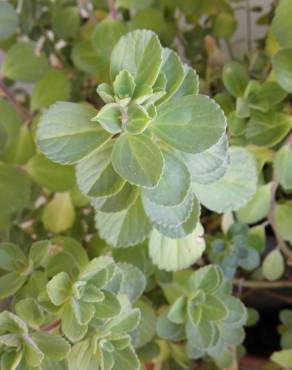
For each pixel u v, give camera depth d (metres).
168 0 0.35
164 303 0.31
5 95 0.33
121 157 0.19
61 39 0.36
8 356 0.20
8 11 0.29
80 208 0.34
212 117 0.19
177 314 0.26
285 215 0.29
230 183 0.23
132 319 0.22
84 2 0.34
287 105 0.30
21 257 0.23
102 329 0.21
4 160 0.30
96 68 0.31
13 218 0.32
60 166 0.29
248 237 0.30
